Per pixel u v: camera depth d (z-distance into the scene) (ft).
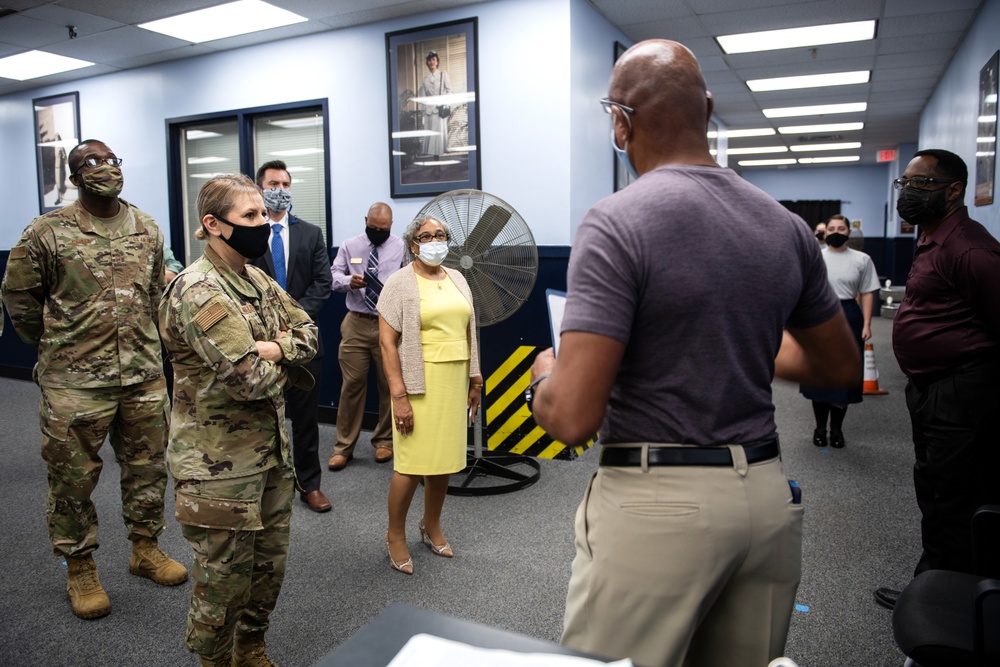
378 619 2.50
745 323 3.37
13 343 21.67
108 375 7.79
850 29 16.96
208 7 13.94
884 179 51.42
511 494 11.41
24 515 10.58
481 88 13.89
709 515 3.30
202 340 5.18
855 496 11.11
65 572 8.71
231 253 5.79
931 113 25.21
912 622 4.83
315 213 16.42
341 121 15.44
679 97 3.52
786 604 3.58
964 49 17.57
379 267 12.85
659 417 3.38
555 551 9.23
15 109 20.81
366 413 15.55
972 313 6.81
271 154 16.79
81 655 6.88
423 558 9.07
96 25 14.97
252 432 5.59
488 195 11.19
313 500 10.68
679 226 3.28
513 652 2.29
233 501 5.47
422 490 11.59
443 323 8.51
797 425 15.88
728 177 3.54
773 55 19.19
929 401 7.10
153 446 8.30
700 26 16.34
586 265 3.30
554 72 13.26
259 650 6.34
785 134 34.71
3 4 13.78
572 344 3.24
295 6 13.80
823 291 3.74
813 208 52.85
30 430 15.60
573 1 13.23
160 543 9.53
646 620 3.41
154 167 18.21
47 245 7.52
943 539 7.18
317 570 8.74
